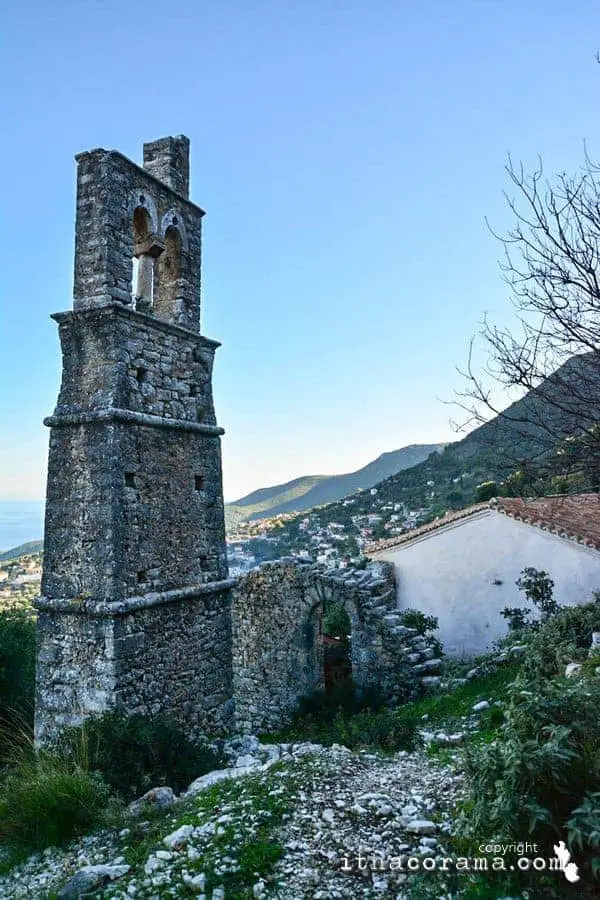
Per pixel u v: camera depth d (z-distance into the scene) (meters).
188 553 12.27
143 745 9.53
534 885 4.84
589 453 6.44
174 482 12.11
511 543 19.17
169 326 12.28
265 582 18.06
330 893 5.27
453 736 9.91
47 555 10.92
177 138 13.50
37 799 7.77
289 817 6.70
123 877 6.06
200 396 13.20
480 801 5.28
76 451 10.95
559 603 17.98
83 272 11.24
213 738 12.09
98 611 10.14
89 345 11.15
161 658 11.20
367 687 15.96
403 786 7.52
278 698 17.47
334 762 8.61
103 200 11.16
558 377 6.61
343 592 16.75
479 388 7.16
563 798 5.06
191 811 7.29
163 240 12.59
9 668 14.89
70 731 9.66
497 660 14.79
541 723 5.34
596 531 19.12
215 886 5.50
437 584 20.41
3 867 7.07
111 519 10.44
